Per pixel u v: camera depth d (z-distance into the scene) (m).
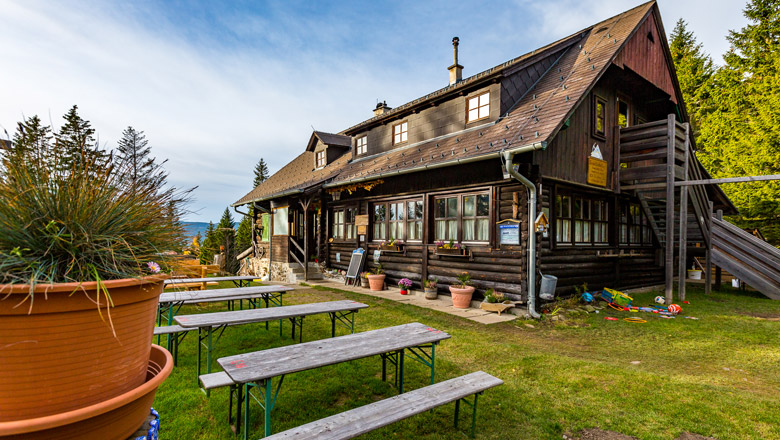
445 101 10.61
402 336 3.76
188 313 7.05
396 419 2.45
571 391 3.89
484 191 8.43
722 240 12.05
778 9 17.02
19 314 1.38
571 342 5.86
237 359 2.95
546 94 8.82
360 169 11.98
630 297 9.02
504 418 3.34
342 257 12.95
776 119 15.01
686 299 9.85
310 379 4.07
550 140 6.69
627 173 9.41
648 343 5.85
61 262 1.59
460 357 4.88
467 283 8.61
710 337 6.18
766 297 10.51
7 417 1.42
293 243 13.41
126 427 1.61
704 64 22.53
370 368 4.41
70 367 1.50
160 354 2.13
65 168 1.74
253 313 4.52
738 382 4.34
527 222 7.54
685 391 3.91
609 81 9.62
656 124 8.96
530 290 7.27
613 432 3.15
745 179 7.71
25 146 1.73
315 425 2.36
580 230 9.10
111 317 1.59
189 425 3.08
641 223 11.34
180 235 2.15
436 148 9.62
